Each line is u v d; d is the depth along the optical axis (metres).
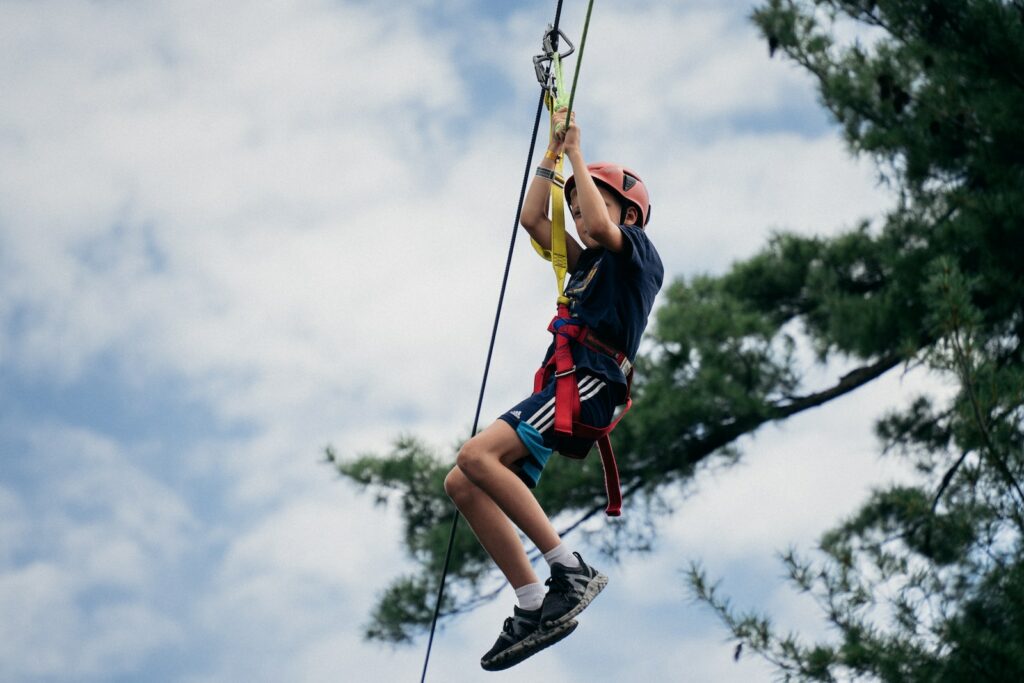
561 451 9.75
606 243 9.54
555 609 9.30
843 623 18.98
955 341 18.14
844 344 25.28
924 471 25.11
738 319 26.95
